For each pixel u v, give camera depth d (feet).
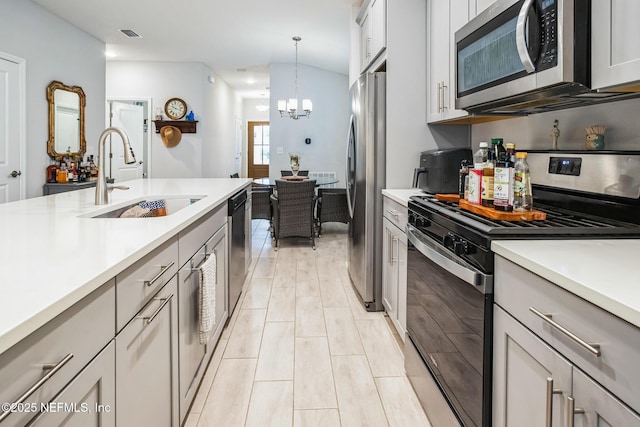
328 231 19.95
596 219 4.66
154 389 4.10
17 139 13.51
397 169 9.50
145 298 3.84
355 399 6.06
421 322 5.92
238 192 10.12
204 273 5.65
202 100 22.82
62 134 15.74
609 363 2.33
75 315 2.58
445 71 8.17
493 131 8.30
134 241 3.90
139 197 7.95
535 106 5.87
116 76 22.29
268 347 7.71
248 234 12.48
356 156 10.23
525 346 3.26
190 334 5.54
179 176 22.82
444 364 4.94
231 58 21.57
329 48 19.39
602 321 2.39
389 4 9.34
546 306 2.97
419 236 6.00
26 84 13.83
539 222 4.42
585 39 4.03
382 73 9.47
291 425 5.45
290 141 23.13
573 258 3.18
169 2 14.10
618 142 4.98
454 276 4.62
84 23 16.15
